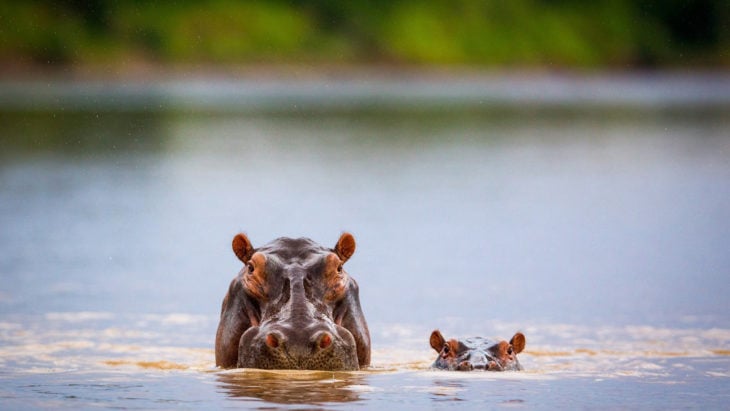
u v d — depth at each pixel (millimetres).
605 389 39062
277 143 181500
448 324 59750
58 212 102875
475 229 94188
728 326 58000
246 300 43500
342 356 41281
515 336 49656
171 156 158250
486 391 38375
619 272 75062
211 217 99688
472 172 141250
